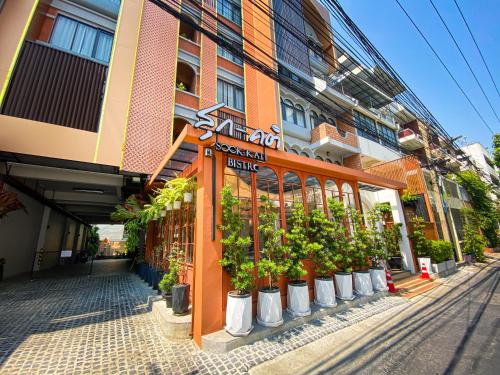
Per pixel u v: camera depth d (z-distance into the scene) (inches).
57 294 292.7
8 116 271.6
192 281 207.5
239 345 166.7
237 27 530.0
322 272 247.9
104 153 313.3
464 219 693.3
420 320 221.5
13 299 267.7
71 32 352.2
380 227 448.5
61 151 289.3
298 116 569.3
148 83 371.6
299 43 596.4
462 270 486.9
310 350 165.3
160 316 201.2
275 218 211.9
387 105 745.6
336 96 574.9
